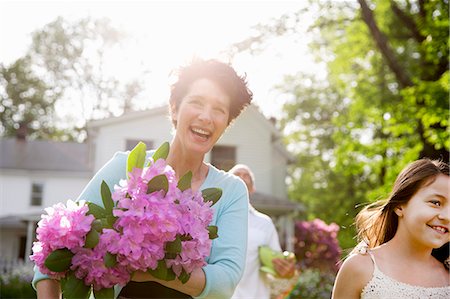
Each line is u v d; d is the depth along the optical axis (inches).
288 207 863.7
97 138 882.1
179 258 73.7
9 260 920.3
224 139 893.2
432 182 106.7
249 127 903.1
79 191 1030.4
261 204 848.3
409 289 106.5
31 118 1680.6
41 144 1086.4
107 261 69.8
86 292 73.2
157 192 72.7
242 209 94.0
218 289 80.7
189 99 91.7
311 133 1314.0
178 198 74.2
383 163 639.8
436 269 111.2
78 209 72.9
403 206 109.6
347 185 1259.8
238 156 893.8
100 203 87.6
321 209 1286.9
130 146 882.8
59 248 72.2
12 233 1129.4
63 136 1760.6
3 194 1024.2
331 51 746.2
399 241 110.7
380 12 664.4
